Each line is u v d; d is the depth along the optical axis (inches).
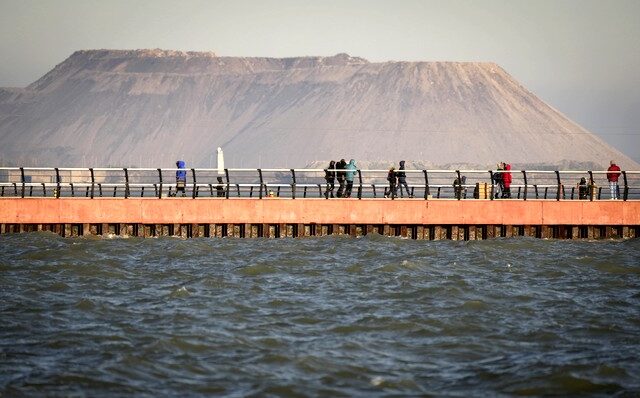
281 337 3444.9
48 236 6181.1
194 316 3772.1
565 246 6215.6
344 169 6830.7
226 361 3125.0
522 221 6392.7
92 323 3629.4
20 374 2947.8
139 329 3528.5
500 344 3395.7
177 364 3083.2
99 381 2893.7
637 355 3235.7
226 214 6230.3
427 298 4227.4
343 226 6427.2
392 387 2876.5
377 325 3644.2
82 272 4859.7
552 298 4286.4
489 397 2805.1
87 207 6131.9
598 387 2883.9
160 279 4717.0
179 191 6914.4
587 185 6973.4
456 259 5565.9
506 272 5113.2
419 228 6427.2
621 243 6407.5
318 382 2918.3
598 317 3846.0
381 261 5447.8
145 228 6284.5
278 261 5339.6
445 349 3321.9
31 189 6796.3
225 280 4645.7
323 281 4690.0
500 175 6776.6
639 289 4596.5
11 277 4690.0
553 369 3043.8
